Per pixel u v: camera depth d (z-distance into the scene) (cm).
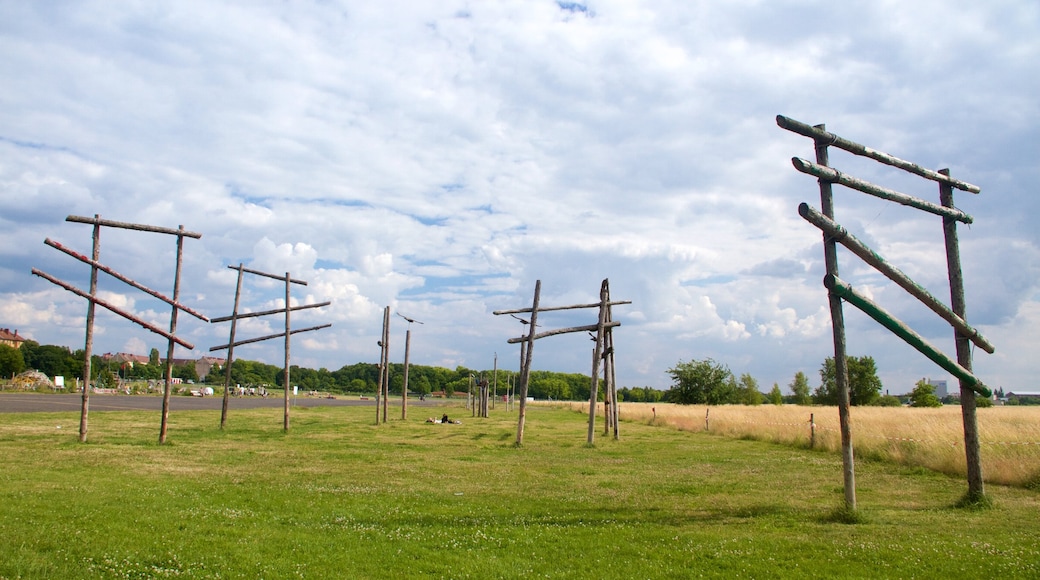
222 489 1318
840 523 1101
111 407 4428
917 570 814
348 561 826
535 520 1104
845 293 1170
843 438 1157
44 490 1169
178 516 1026
